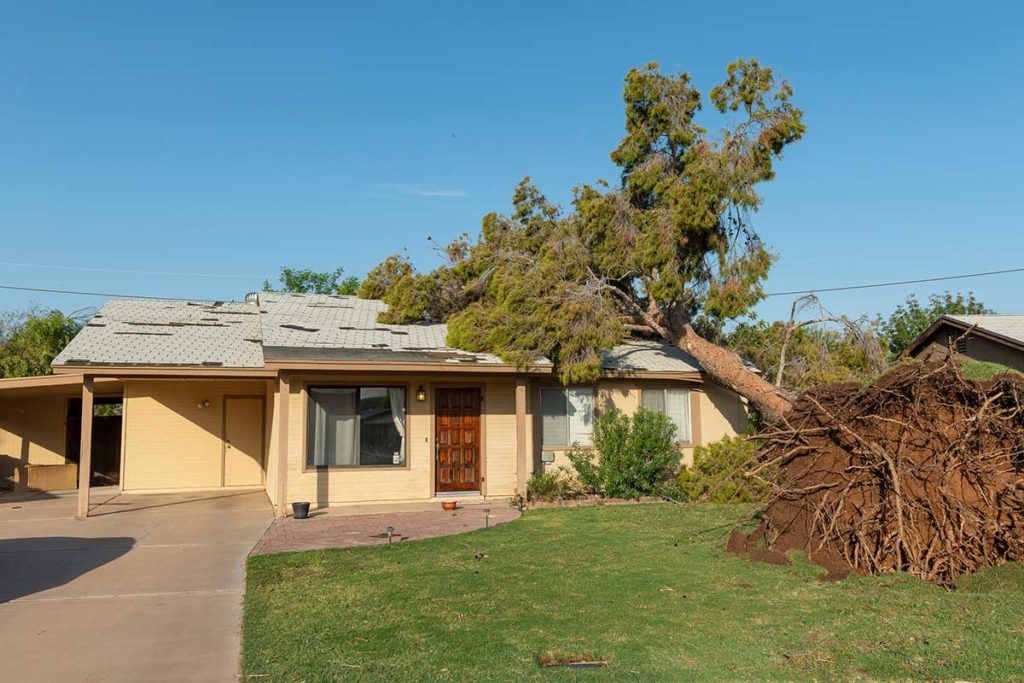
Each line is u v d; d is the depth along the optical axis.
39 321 28.41
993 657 6.09
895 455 9.10
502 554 10.59
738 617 7.41
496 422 16.77
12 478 19.97
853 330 18.23
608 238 17.75
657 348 20.20
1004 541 8.89
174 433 18.91
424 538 11.94
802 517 9.75
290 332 16.33
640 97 18.05
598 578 9.09
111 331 16.47
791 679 5.80
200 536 12.47
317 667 6.22
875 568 8.81
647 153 18.47
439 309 19.44
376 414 16.02
